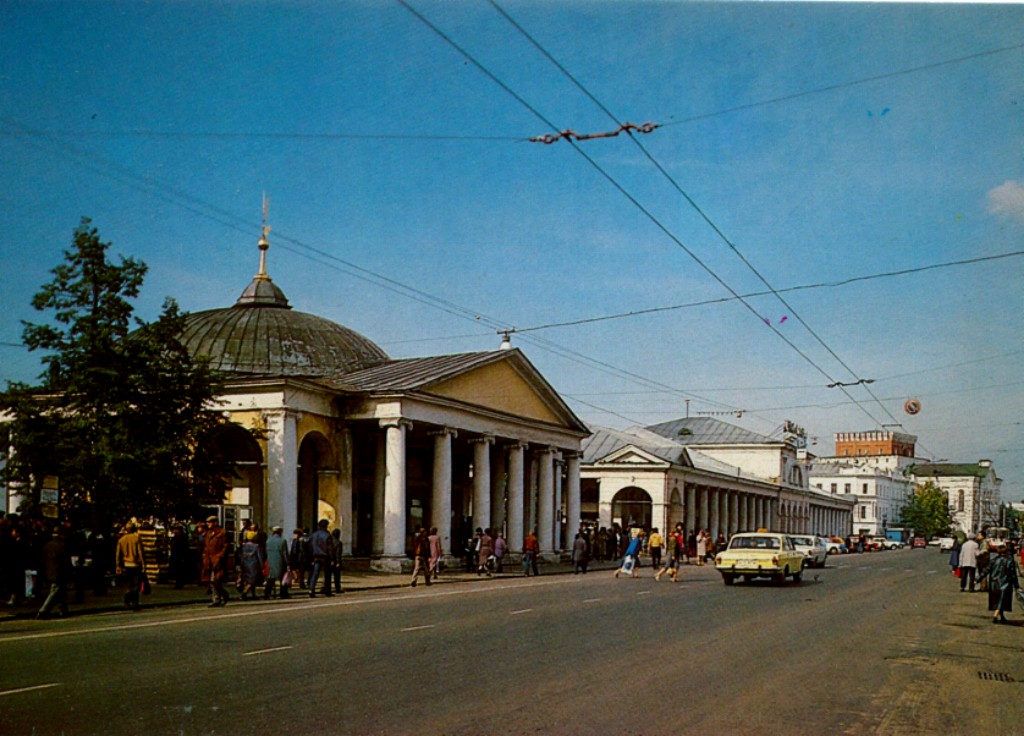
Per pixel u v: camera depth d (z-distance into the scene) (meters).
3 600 20.58
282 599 23.38
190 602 21.78
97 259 24.30
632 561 36.50
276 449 32.09
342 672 11.52
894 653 14.96
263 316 39.72
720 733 8.88
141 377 24.23
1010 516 148.12
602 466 62.38
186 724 8.59
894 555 79.62
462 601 22.72
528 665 12.45
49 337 23.91
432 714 9.27
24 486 23.98
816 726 9.32
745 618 19.61
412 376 36.94
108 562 24.52
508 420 42.28
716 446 91.69
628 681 11.45
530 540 36.94
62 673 11.06
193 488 25.44
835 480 135.62
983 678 12.78
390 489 34.69
